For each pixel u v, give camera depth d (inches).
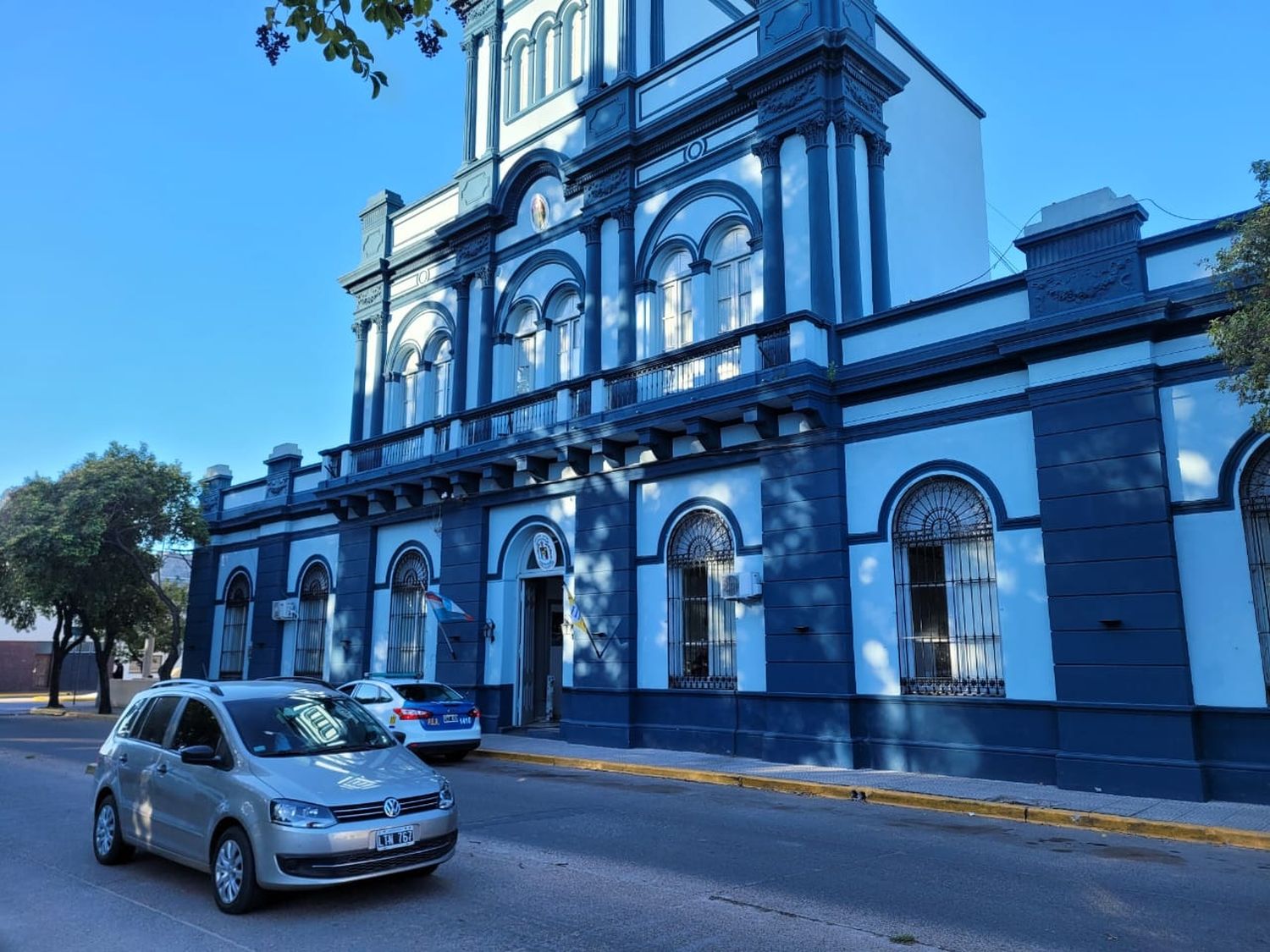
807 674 581.6
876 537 573.6
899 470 569.6
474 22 999.6
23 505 1146.7
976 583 534.6
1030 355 512.7
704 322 701.9
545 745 702.5
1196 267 469.4
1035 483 511.8
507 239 900.0
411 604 904.3
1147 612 456.1
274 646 1053.8
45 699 1689.2
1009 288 536.7
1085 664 472.7
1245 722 431.2
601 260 791.1
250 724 299.3
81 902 282.5
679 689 659.4
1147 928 253.1
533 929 249.8
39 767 624.1
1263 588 436.5
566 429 724.7
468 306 927.0
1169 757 440.5
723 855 340.8
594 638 711.1
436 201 997.2
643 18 812.6
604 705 695.1
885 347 589.6
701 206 719.7
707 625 659.4
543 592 840.9
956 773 518.0
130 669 2137.1
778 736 588.4
